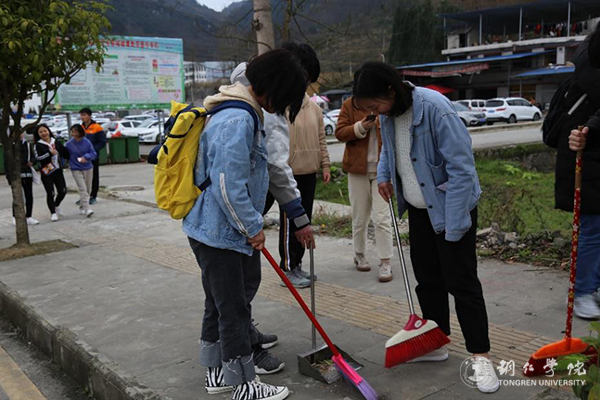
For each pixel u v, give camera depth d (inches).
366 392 106.0
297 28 381.7
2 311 197.8
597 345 92.4
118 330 154.5
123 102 720.3
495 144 699.4
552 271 182.1
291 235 183.8
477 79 1744.6
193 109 104.0
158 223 314.8
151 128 1128.2
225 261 105.0
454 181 105.3
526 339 130.8
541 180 499.2
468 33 1935.3
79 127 351.3
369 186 186.4
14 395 138.8
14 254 248.5
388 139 116.5
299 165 178.2
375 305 161.9
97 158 395.2
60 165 346.6
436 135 107.4
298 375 121.3
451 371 117.9
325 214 301.0
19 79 237.5
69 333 153.4
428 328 116.3
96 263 229.6
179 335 148.9
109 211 365.1
